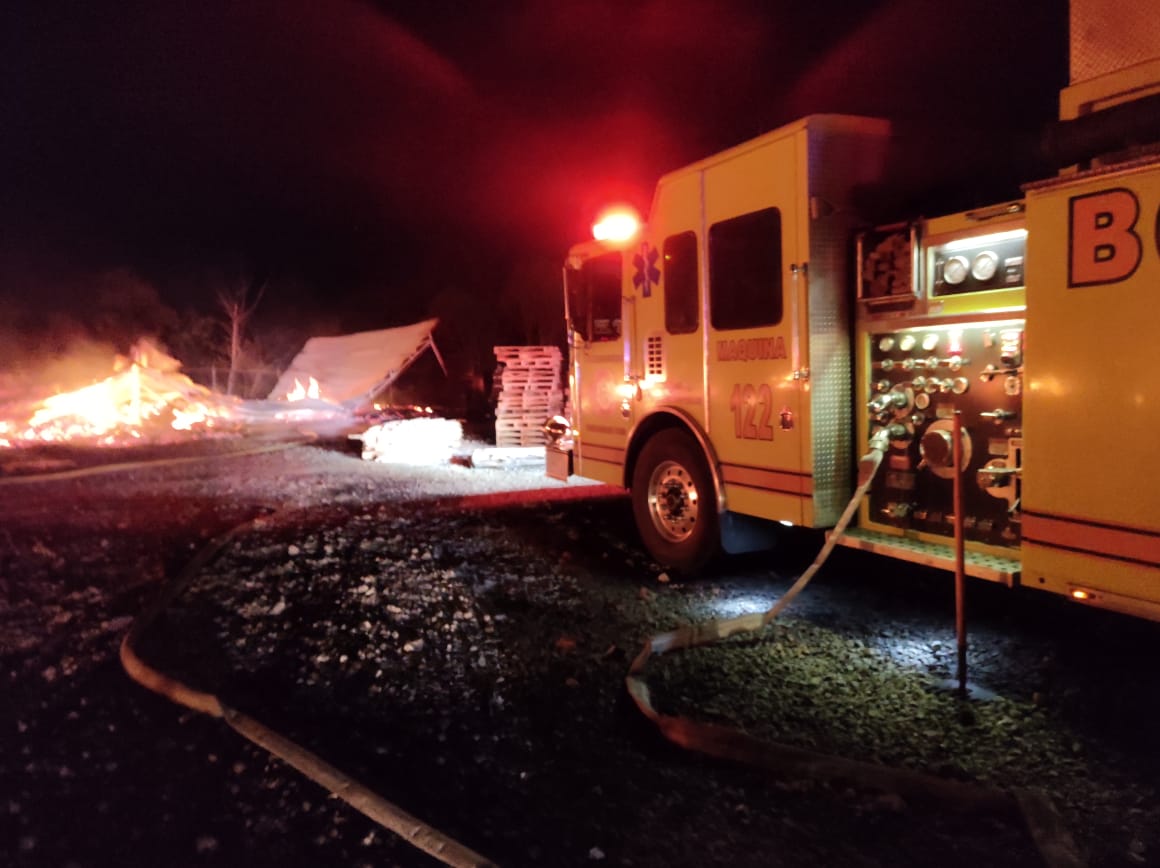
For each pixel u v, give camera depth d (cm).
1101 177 434
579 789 405
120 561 847
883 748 438
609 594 710
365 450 1623
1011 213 506
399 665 562
